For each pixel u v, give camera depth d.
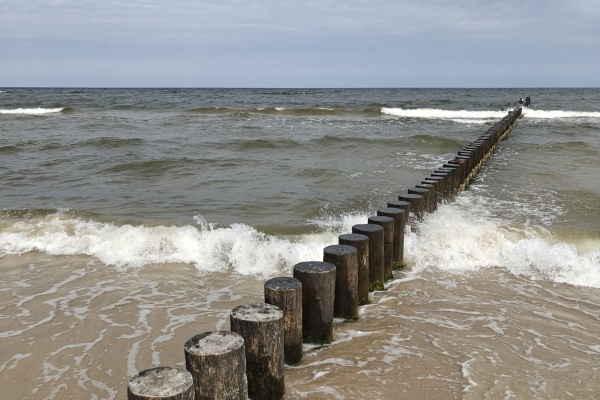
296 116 27.98
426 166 13.17
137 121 24.12
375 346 4.30
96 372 3.96
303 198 9.63
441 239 6.76
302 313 4.28
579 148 16.12
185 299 5.43
